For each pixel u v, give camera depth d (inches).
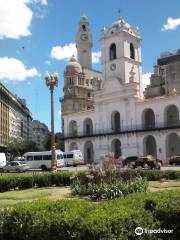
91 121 2888.8
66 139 2898.6
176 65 2647.6
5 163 2288.4
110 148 2576.3
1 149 3971.5
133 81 2506.2
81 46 4237.2
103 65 2748.5
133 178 658.8
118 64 2640.3
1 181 829.8
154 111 2337.6
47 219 249.8
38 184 901.2
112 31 2704.2
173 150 2310.5
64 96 3887.8
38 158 2148.1
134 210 257.9
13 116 4835.1
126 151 2458.2
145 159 1728.6
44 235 248.4
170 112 2351.1
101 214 243.3
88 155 2812.5
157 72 3083.2
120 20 2714.1
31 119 7057.1
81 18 4303.6
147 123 2486.5
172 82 2652.6
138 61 2726.4
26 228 261.6
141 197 312.0
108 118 2618.1
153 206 283.3
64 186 914.1
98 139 2657.5
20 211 272.1
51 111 1221.7
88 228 225.9
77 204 287.6
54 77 1209.4
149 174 1003.3
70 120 2906.0
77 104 3814.0
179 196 300.8
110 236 221.9
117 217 234.4
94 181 658.2
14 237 269.0
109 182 640.4
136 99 2456.9
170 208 263.9
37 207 277.9
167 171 1017.5
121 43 2642.7
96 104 2704.2
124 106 2513.5
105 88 2647.6
